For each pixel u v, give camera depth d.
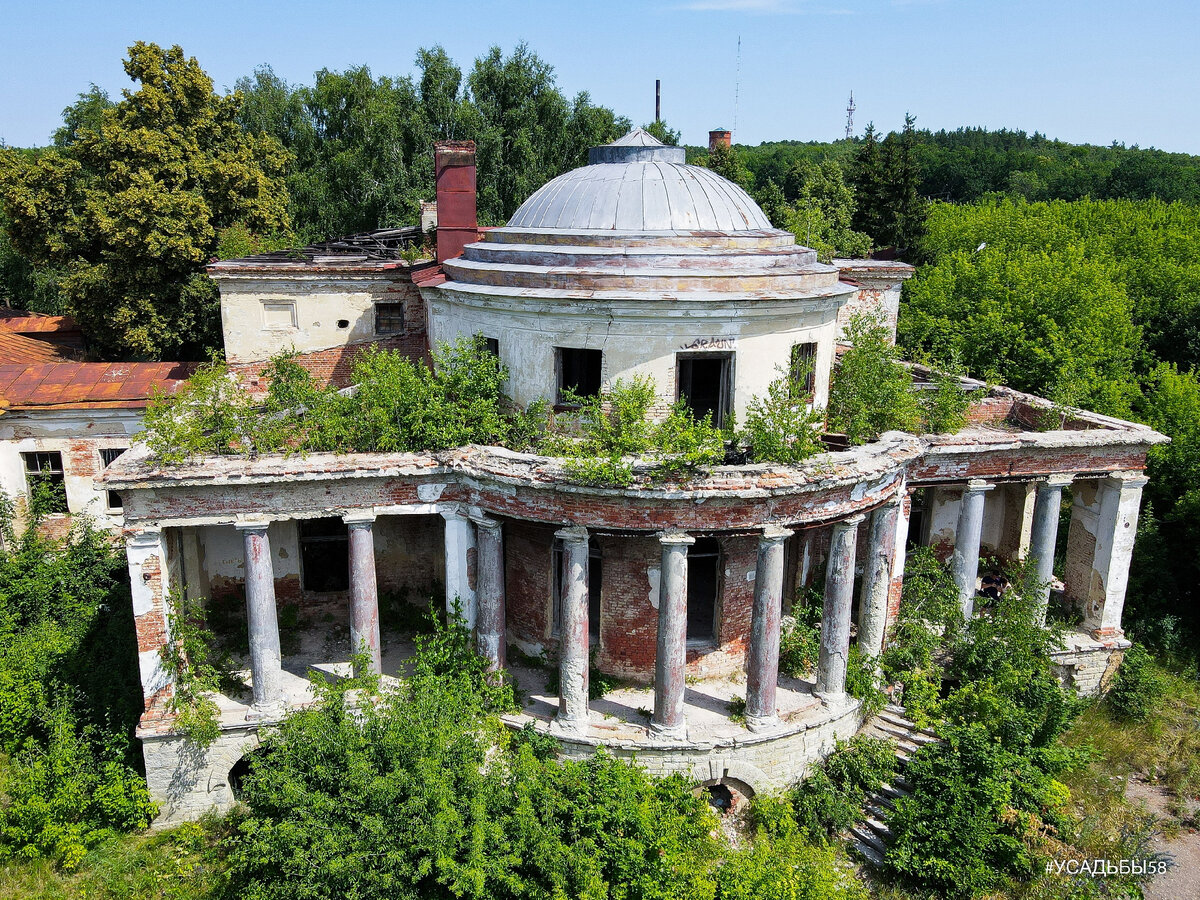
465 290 17.64
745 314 16.94
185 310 39.25
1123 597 22.50
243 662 19.81
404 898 13.14
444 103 55.41
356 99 59.28
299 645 20.78
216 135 42.75
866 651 19.39
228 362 26.48
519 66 56.03
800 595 20.47
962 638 20.88
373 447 17.47
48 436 26.38
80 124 58.81
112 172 38.09
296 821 13.53
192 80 40.75
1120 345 36.38
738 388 17.53
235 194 40.69
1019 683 19.73
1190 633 26.61
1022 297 37.28
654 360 17.06
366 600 17.66
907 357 33.69
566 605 16.75
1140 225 56.78
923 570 21.00
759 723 17.41
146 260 38.00
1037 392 34.50
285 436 17.31
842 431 19.75
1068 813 18.64
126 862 16.38
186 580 20.19
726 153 58.22
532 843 13.85
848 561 17.55
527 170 54.47
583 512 16.17
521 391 18.05
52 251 40.50
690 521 15.95
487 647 18.06
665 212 18.42
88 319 39.66
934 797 17.16
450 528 17.78
